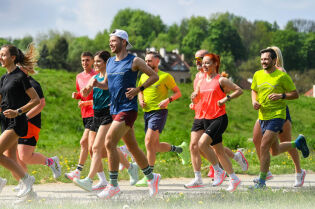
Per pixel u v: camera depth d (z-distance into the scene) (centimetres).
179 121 4078
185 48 19238
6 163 943
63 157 1884
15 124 935
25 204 896
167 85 1312
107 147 966
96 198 1008
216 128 1139
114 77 973
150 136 1288
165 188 1202
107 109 1124
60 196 1052
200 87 1177
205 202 873
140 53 15650
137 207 837
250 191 1020
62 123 3509
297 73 17062
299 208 820
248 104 4784
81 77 1273
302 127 4284
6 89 943
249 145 2516
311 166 1753
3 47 948
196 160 1195
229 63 14450
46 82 4212
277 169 1631
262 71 1170
